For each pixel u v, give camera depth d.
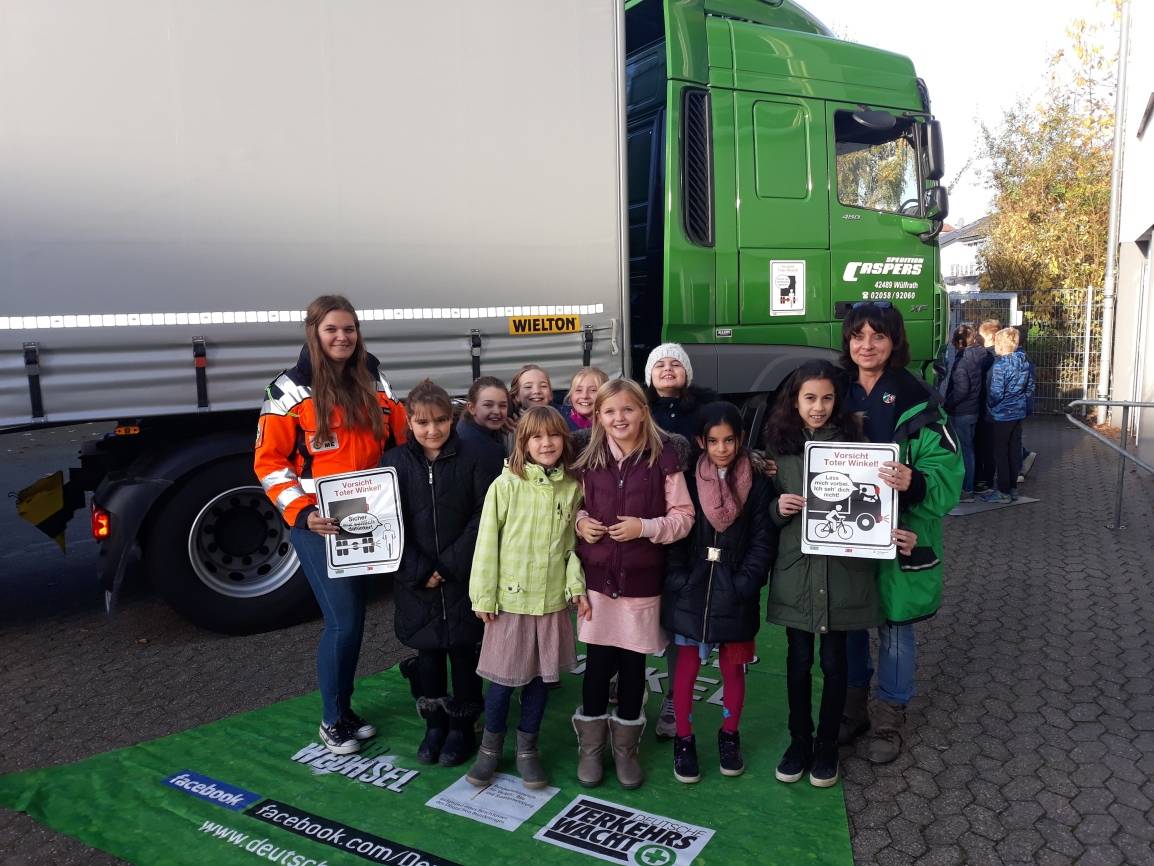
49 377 3.81
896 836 2.83
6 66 3.66
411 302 4.62
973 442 8.08
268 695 3.93
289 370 3.24
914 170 6.82
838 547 2.94
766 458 3.06
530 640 3.04
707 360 5.95
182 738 3.51
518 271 4.91
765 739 3.46
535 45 4.86
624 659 3.06
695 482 3.04
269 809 2.99
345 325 3.15
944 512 3.05
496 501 3.03
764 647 4.43
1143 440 10.10
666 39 5.70
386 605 5.14
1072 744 3.41
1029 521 7.15
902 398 3.07
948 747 3.40
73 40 3.77
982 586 5.43
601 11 5.06
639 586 3.00
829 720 3.08
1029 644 4.45
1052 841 2.79
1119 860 2.69
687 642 3.08
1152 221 10.22
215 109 4.07
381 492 3.08
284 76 4.21
